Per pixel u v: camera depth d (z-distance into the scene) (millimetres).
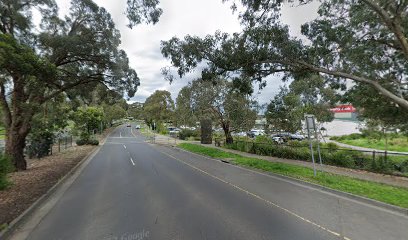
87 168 15570
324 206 7559
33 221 6363
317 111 30922
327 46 14211
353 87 16703
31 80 10883
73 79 15953
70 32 14250
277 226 5918
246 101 29125
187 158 20688
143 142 41844
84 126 37875
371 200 7938
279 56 14031
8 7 12125
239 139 30297
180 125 67000
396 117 15555
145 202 7883
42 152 20797
